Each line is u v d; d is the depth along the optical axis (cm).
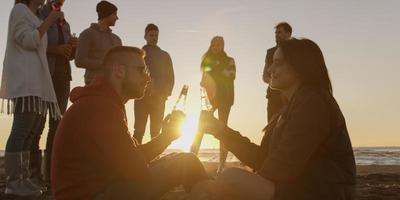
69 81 637
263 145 346
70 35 648
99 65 633
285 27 736
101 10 649
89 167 316
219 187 303
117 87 338
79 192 314
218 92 786
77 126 314
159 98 777
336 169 294
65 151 316
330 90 308
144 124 775
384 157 4369
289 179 289
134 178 317
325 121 290
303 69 303
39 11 639
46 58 562
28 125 534
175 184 329
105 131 313
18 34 538
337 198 293
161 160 336
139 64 342
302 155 287
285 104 335
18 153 525
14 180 527
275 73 314
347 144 300
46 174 618
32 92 536
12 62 543
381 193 608
